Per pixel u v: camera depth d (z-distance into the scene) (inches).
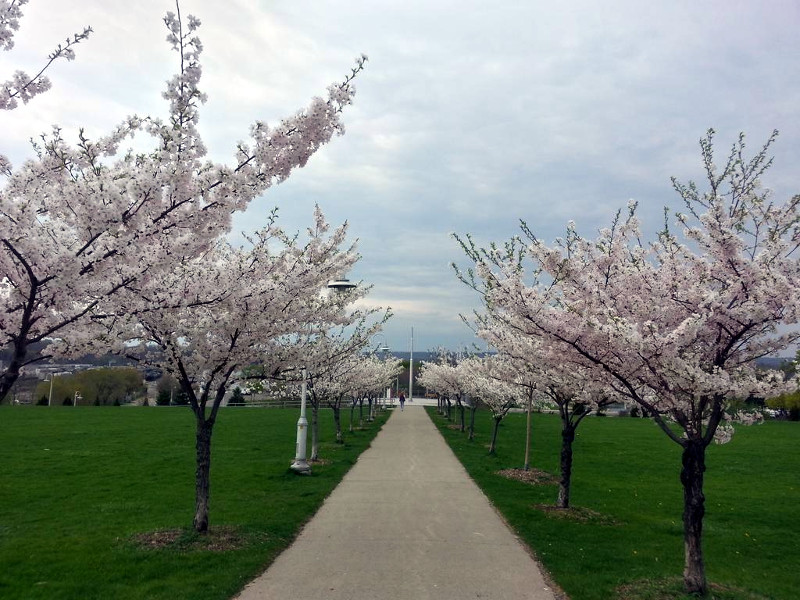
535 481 545.3
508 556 296.2
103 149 214.8
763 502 478.6
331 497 458.0
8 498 441.7
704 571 272.8
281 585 248.2
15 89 195.8
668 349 219.9
